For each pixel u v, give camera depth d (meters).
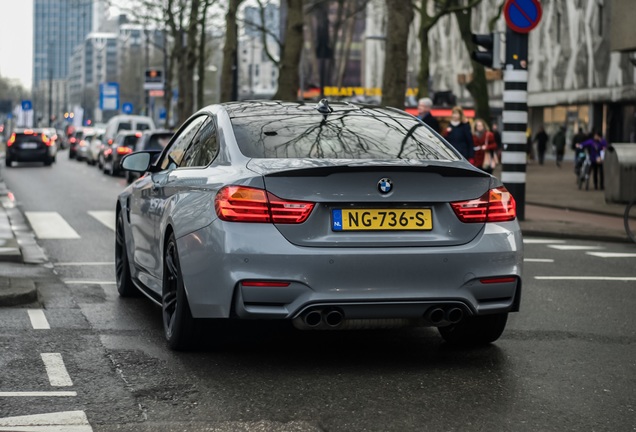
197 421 5.80
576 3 61.97
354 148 7.57
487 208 7.26
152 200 8.69
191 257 7.21
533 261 14.59
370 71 113.19
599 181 36.69
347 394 6.48
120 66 176.25
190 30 58.03
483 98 46.97
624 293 11.27
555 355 7.81
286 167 6.99
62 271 12.67
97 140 58.81
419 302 7.02
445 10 45.22
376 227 7.01
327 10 83.94
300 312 6.86
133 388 6.59
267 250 6.82
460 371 7.20
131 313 9.49
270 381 6.81
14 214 22.08
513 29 20.44
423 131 8.11
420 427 5.73
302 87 82.25
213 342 8.11
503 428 5.73
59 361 7.36
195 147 8.27
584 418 5.96
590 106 62.12
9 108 128.88
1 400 6.24
